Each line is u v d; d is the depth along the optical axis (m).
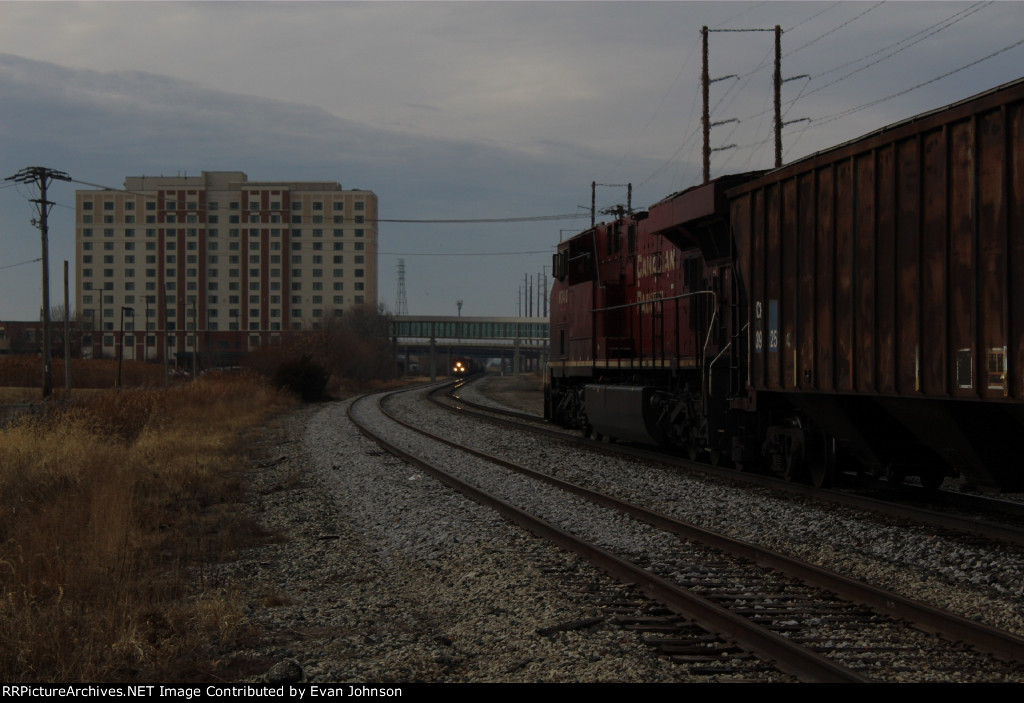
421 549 10.04
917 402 9.66
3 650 6.16
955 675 5.66
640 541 10.02
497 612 7.42
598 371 22.58
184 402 30.03
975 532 9.77
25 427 17.34
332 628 7.13
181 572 8.91
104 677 5.95
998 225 8.12
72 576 7.88
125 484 12.19
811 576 8.08
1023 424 8.35
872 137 10.09
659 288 18.48
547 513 11.91
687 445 17.25
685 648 6.24
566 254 24.83
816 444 13.23
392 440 23.27
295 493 14.55
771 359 12.62
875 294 10.04
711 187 14.41
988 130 8.27
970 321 8.50
